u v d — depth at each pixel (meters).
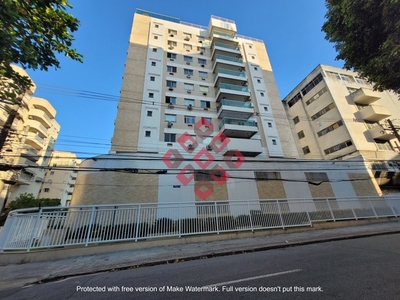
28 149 24.56
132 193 13.46
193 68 23.97
